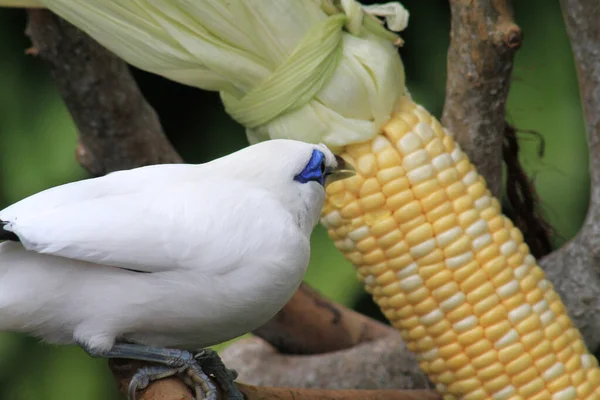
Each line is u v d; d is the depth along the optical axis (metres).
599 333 1.88
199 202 1.75
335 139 1.81
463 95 1.84
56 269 1.74
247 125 1.83
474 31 1.83
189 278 1.74
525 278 1.82
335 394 1.83
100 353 1.75
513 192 1.91
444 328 1.82
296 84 1.81
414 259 1.81
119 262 1.73
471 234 1.81
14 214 1.73
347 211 1.81
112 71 1.94
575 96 1.97
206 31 1.81
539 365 1.82
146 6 1.81
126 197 1.74
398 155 1.81
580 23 1.84
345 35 1.81
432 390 1.87
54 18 1.91
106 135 1.96
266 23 1.80
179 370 1.76
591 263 1.88
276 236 1.75
